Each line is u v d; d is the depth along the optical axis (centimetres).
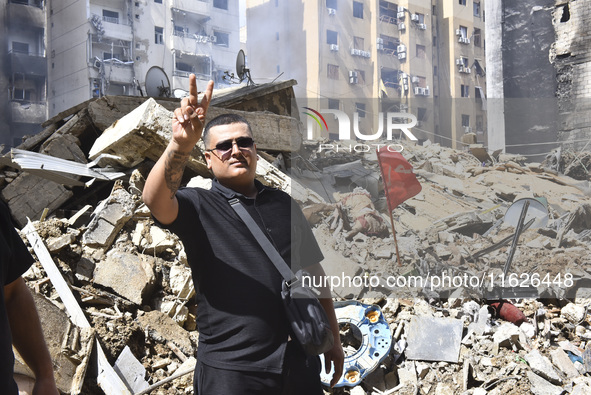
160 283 451
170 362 390
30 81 4072
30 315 179
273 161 695
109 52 4197
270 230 232
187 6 4491
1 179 638
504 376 366
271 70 4197
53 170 571
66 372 344
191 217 227
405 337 399
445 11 4450
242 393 216
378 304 418
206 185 517
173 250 479
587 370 375
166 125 537
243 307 220
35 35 4175
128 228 484
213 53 4594
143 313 418
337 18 4047
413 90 4216
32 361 179
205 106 201
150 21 4350
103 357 361
